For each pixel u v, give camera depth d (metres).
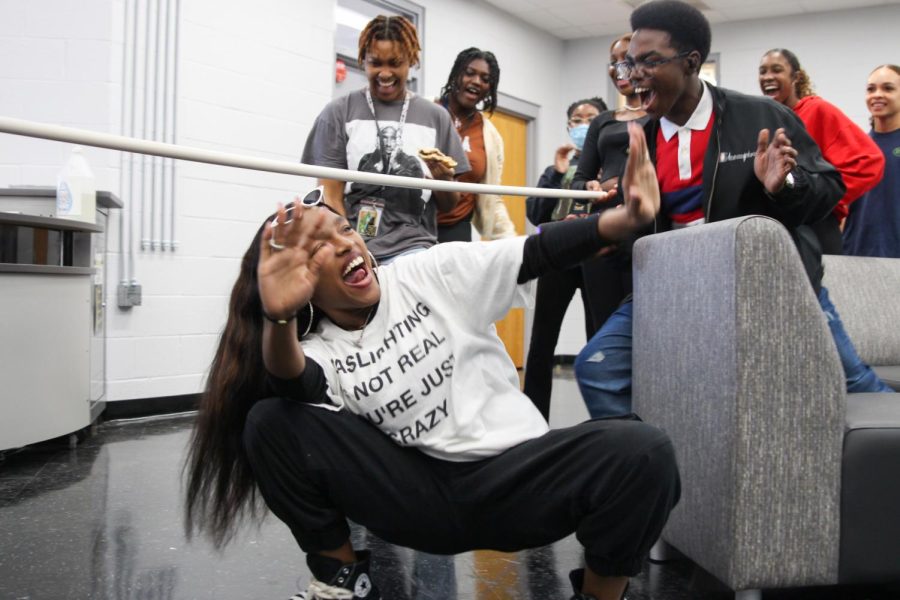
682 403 1.44
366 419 1.19
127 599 1.49
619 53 2.30
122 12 3.47
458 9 5.27
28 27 3.39
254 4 3.90
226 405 1.27
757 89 5.81
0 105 3.39
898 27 5.44
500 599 1.51
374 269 1.24
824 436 1.30
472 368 1.20
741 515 1.29
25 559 1.70
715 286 1.33
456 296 1.20
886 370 2.27
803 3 5.47
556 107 6.37
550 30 6.13
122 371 3.52
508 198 5.91
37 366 2.68
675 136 1.70
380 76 2.19
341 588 1.18
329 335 1.21
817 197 1.53
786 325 1.29
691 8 1.59
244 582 1.58
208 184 3.77
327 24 4.25
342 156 2.21
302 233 1.03
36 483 2.36
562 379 5.09
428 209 2.28
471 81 2.65
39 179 3.39
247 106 3.90
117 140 1.07
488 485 1.16
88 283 2.95
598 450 1.11
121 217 3.49
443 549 1.26
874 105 3.21
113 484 2.34
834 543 1.31
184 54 3.64
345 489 1.17
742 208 1.60
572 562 1.72
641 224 1.12
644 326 1.58
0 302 2.55
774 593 1.53
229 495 1.32
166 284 3.65
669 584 1.56
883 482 1.31
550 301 2.25
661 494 1.10
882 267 2.55
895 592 1.53
